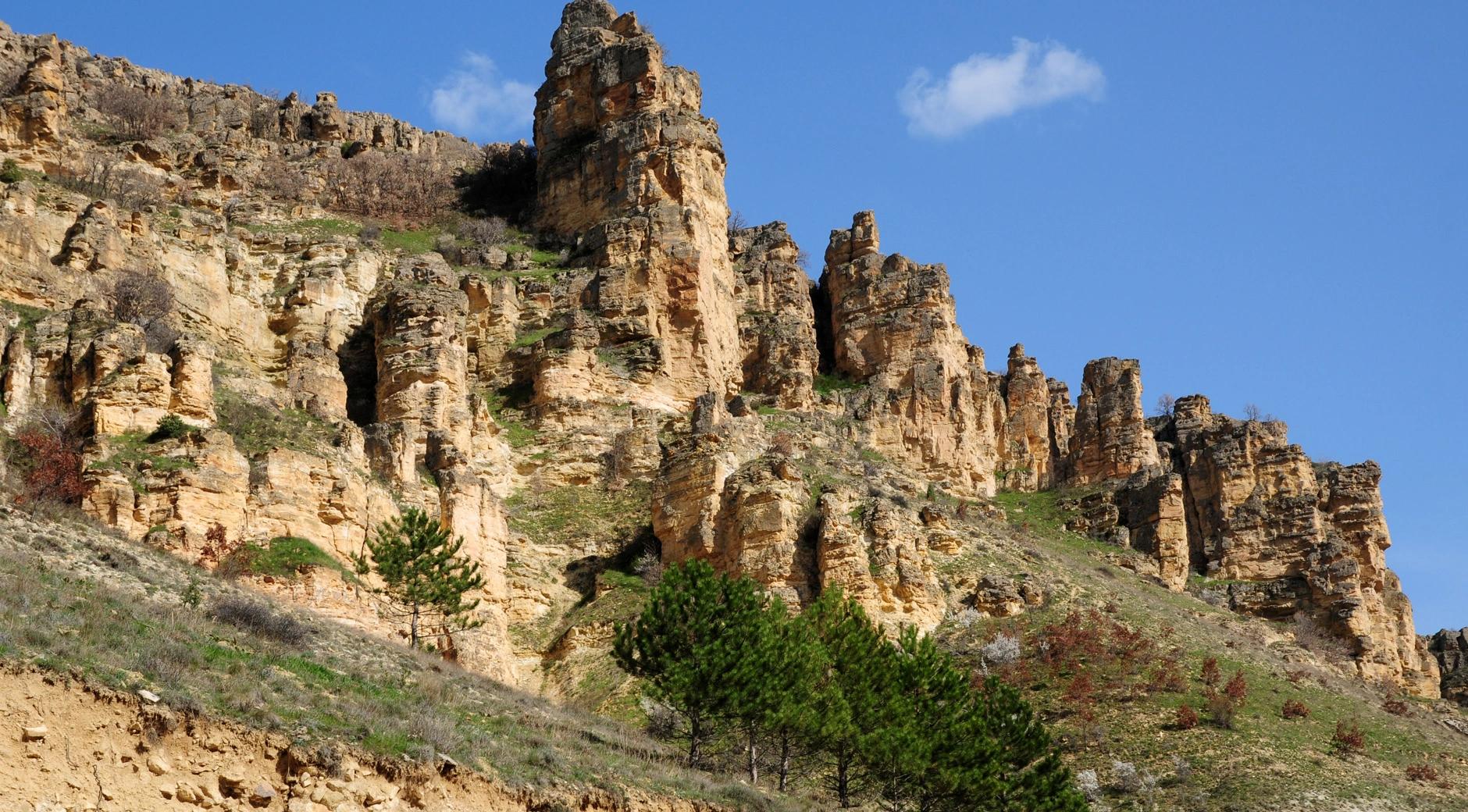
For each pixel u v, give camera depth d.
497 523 82.62
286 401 84.56
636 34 126.94
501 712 57.69
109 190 97.88
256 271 98.94
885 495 91.31
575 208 116.56
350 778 44.19
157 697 42.31
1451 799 68.81
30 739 39.62
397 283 96.88
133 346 73.88
